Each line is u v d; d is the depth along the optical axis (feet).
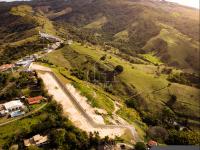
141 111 644.69
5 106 463.01
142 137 434.71
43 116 428.56
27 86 531.09
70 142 365.81
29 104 467.11
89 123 427.74
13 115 440.04
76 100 496.64
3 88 549.13
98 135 387.55
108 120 453.58
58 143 360.28
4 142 379.14
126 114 538.47
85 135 383.04
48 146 360.89
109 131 417.90
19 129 402.52
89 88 581.12
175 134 464.65
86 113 456.04
